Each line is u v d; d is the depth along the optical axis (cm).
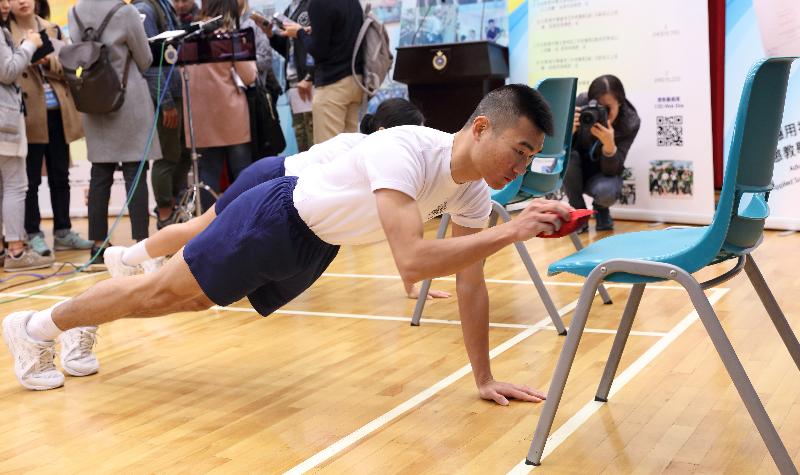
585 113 511
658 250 191
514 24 591
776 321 202
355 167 206
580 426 217
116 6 453
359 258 475
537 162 534
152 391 259
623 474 188
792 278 376
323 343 306
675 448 201
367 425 224
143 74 491
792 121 482
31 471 201
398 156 188
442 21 620
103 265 468
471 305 237
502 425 220
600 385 234
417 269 183
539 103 182
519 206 568
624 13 538
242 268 217
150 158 481
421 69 583
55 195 543
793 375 250
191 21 546
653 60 531
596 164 528
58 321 250
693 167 527
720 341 173
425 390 251
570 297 365
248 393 254
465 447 206
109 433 224
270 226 213
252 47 468
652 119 538
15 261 477
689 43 516
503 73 588
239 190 282
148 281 231
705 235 177
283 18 553
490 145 185
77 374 276
